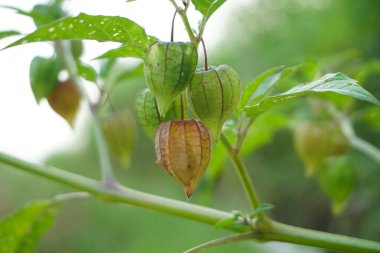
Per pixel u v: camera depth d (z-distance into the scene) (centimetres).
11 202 228
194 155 40
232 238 43
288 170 176
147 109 42
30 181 235
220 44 210
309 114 64
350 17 133
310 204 170
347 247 42
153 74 38
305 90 38
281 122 64
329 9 143
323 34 138
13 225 52
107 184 49
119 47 40
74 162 294
